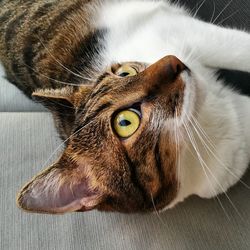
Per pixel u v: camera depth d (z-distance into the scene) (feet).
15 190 0.70
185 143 0.60
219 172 0.65
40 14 0.90
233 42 0.76
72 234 0.64
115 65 0.68
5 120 0.83
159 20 0.82
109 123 0.59
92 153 0.60
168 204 0.65
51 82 0.82
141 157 0.59
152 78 0.59
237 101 0.72
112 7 0.89
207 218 0.64
